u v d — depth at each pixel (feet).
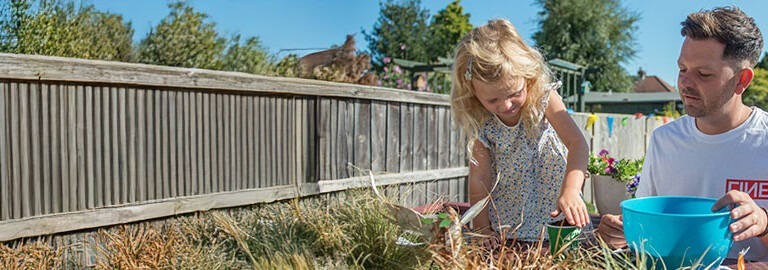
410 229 4.75
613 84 112.06
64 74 8.13
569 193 5.27
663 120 31.89
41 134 8.05
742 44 4.83
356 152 12.88
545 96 6.39
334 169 12.39
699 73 4.99
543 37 110.22
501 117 6.59
